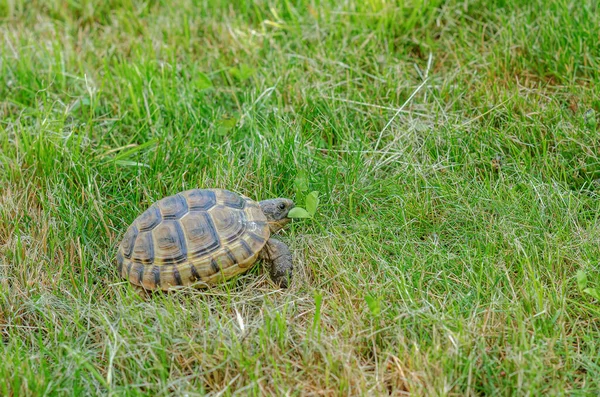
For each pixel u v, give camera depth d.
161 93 5.65
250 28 6.52
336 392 3.34
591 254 4.02
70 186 4.86
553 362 3.44
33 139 5.19
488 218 4.43
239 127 5.23
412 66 5.86
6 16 7.09
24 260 4.29
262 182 4.80
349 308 3.85
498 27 5.92
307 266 4.21
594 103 5.09
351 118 5.39
